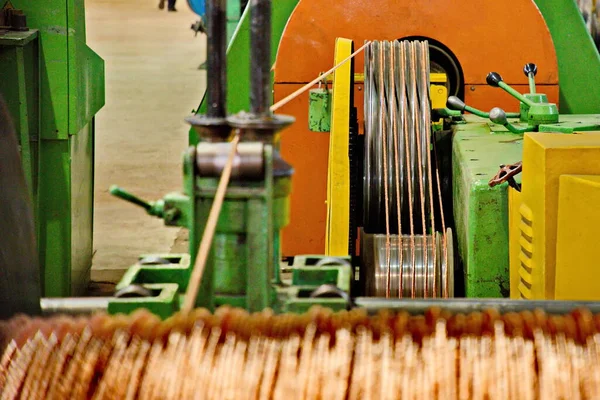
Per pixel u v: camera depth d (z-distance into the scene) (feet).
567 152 10.69
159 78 47.88
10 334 6.68
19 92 17.19
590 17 28.48
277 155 7.04
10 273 7.38
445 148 17.84
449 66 20.81
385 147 15.99
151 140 34.91
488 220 13.71
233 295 7.10
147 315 6.69
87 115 19.44
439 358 6.29
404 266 14.75
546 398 6.15
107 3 87.81
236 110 20.94
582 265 10.54
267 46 7.04
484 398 6.15
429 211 16.20
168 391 6.24
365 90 16.43
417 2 20.51
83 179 20.17
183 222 6.99
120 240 24.43
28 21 17.61
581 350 6.34
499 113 16.10
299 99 20.57
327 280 7.54
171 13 80.53
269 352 6.33
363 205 16.38
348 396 6.17
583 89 21.24
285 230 20.94
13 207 7.44
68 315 7.53
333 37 20.53
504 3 20.54
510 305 7.51
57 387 6.32
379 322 6.52
